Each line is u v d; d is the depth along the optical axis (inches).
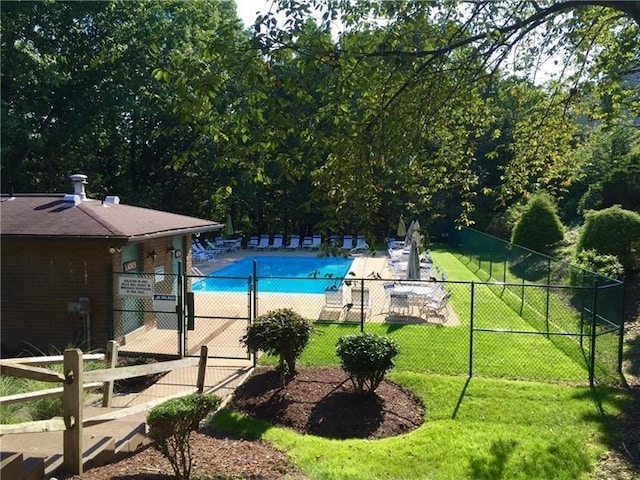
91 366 314.2
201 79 191.3
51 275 431.5
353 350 302.4
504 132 469.1
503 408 303.6
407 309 586.6
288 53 208.4
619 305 373.1
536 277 632.4
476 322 527.2
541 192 895.7
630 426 278.8
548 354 409.1
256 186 1218.6
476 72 256.1
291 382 341.1
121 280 419.5
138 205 1133.1
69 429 197.3
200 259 1117.7
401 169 230.7
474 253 988.6
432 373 363.6
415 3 227.8
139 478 203.0
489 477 226.1
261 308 604.1
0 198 527.8
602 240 618.8
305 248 1380.4
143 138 1140.5
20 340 437.7
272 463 232.4
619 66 333.4
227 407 308.2
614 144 984.9
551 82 359.9
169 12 1061.8
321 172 217.0
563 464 237.3
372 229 218.8
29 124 887.7
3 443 219.9
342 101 213.0
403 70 229.1
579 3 255.3
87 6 923.4
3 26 871.7
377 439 268.4
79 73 964.6
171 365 266.4
